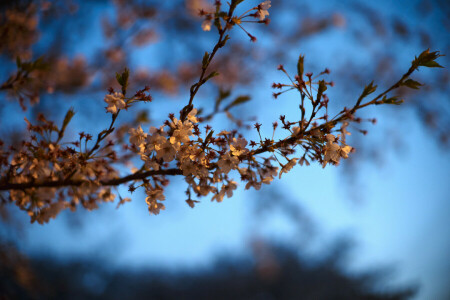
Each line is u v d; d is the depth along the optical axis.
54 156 1.38
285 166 1.33
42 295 3.37
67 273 12.12
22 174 1.42
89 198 1.45
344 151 1.33
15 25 1.87
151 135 1.33
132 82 3.22
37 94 1.62
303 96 1.32
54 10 2.41
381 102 1.32
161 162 1.36
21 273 2.95
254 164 1.34
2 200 1.44
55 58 2.62
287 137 1.33
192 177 1.36
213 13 1.33
